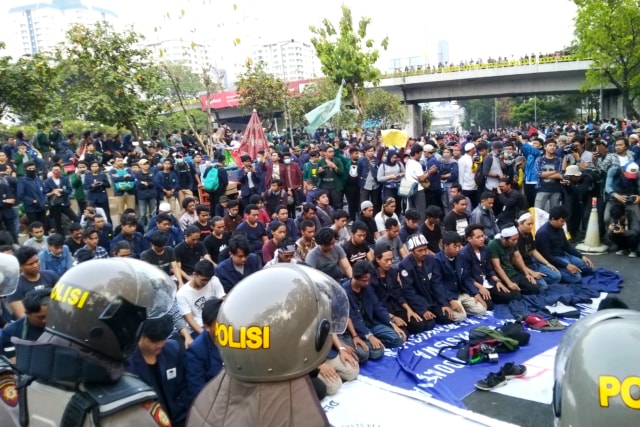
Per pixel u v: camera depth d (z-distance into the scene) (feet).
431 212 26.35
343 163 38.96
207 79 52.60
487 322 20.98
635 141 38.40
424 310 20.44
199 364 12.12
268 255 23.75
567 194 31.53
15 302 16.56
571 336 6.55
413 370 17.25
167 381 11.66
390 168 37.27
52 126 56.39
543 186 31.76
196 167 44.68
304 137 93.71
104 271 6.84
